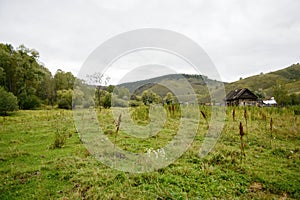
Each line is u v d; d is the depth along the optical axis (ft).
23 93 136.26
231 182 16.25
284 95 123.65
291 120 38.24
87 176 17.29
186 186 15.51
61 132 35.09
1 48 152.35
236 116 43.39
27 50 153.79
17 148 26.91
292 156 21.44
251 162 19.97
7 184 16.39
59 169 19.03
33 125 46.42
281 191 15.01
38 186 16.02
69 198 14.03
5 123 52.65
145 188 15.31
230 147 24.27
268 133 30.09
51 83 170.81
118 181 16.35
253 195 14.34
